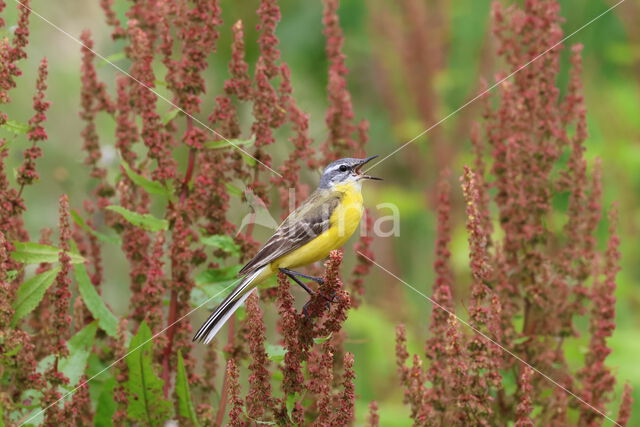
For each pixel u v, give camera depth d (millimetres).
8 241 10281
